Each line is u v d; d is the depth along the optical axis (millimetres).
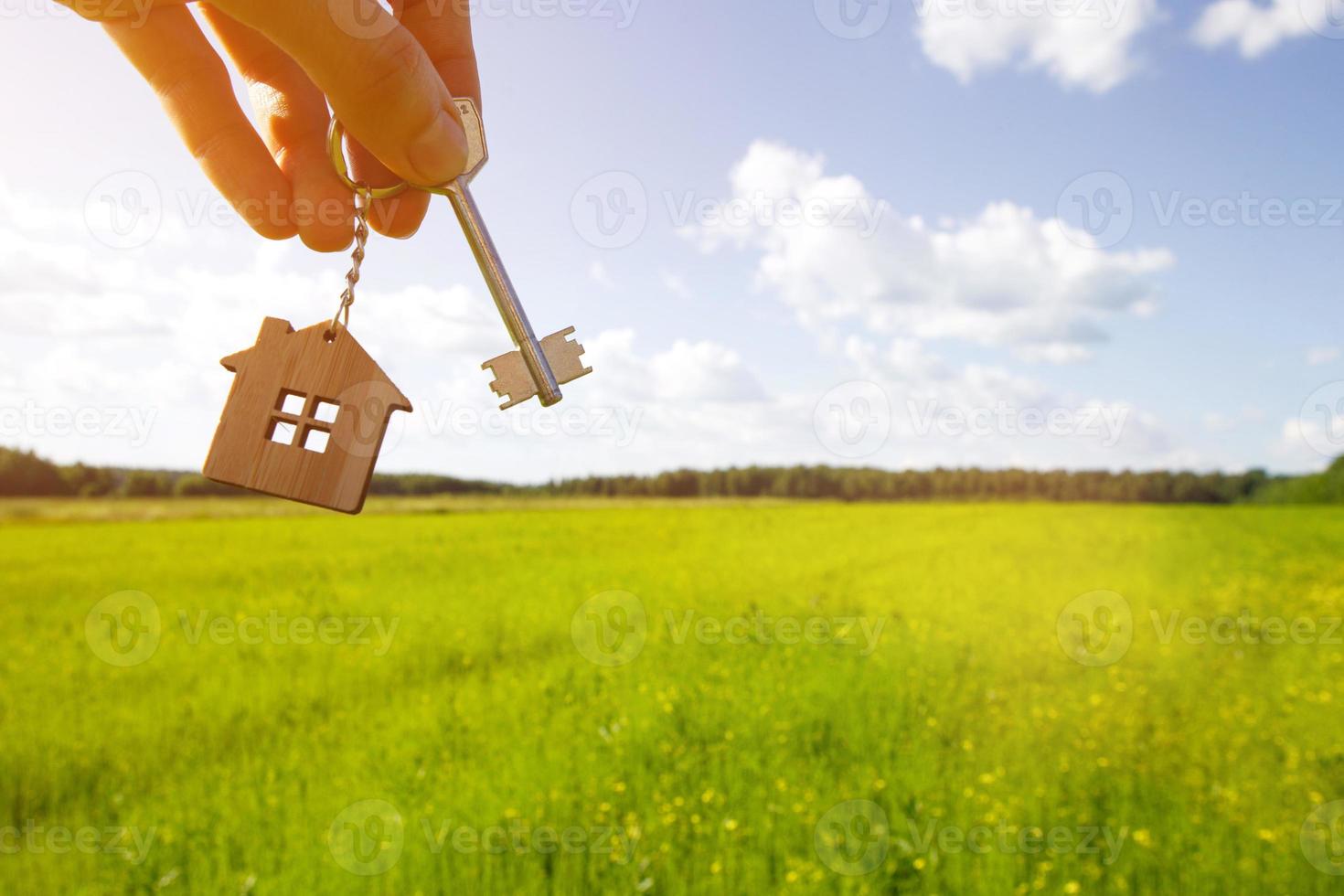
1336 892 3611
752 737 5129
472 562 13188
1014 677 6637
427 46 1590
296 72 1561
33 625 8969
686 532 17141
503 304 1278
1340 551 14898
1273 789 4543
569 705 5801
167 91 1498
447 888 3781
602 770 4762
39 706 6215
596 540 15914
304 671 7125
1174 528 18297
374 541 16109
